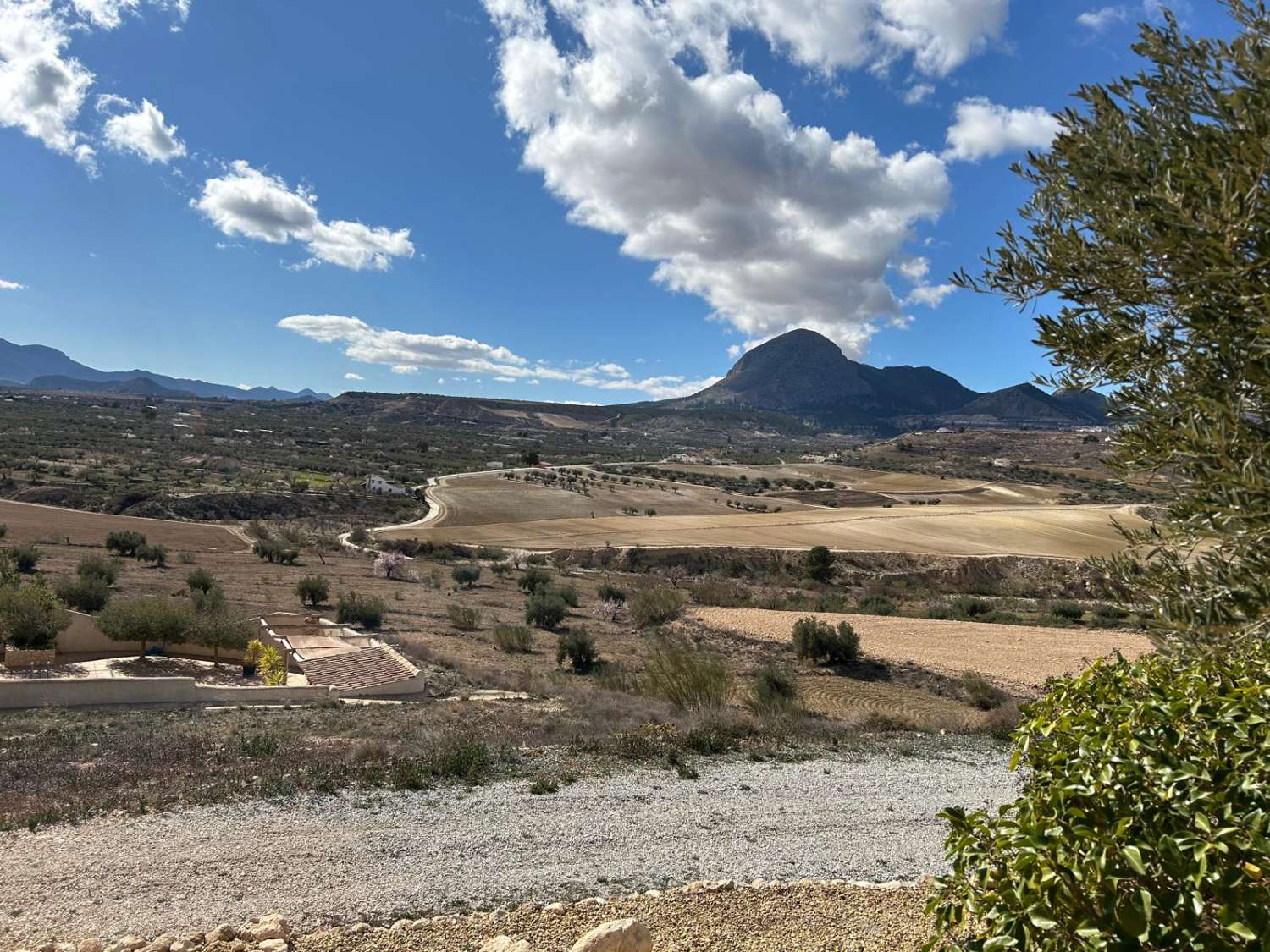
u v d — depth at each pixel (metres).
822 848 8.49
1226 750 2.61
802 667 28.58
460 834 8.44
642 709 17.44
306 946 5.47
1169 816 2.46
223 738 13.38
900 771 12.37
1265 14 2.64
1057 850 2.48
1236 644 2.97
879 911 6.13
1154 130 2.89
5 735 13.42
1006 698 22.84
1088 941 2.24
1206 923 2.31
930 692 25.23
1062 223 3.18
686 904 6.32
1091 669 3.59
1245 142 2.40
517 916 6.07
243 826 8.40
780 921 5.92
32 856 7.37
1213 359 2.80
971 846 3.10
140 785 9.88
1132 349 3.04
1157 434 2.97
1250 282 2.45
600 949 4.21
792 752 13.26
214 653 24.44
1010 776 12.30
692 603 45.44
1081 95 3.16
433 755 11.69
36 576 28.17
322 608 38.69
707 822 9.26
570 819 9.09
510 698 20.53
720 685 19.44
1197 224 2.48
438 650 29.42
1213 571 2.97
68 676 20.27
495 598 48.31
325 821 8.67
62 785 9.82
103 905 6.38
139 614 23.16
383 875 7.20
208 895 6.62
